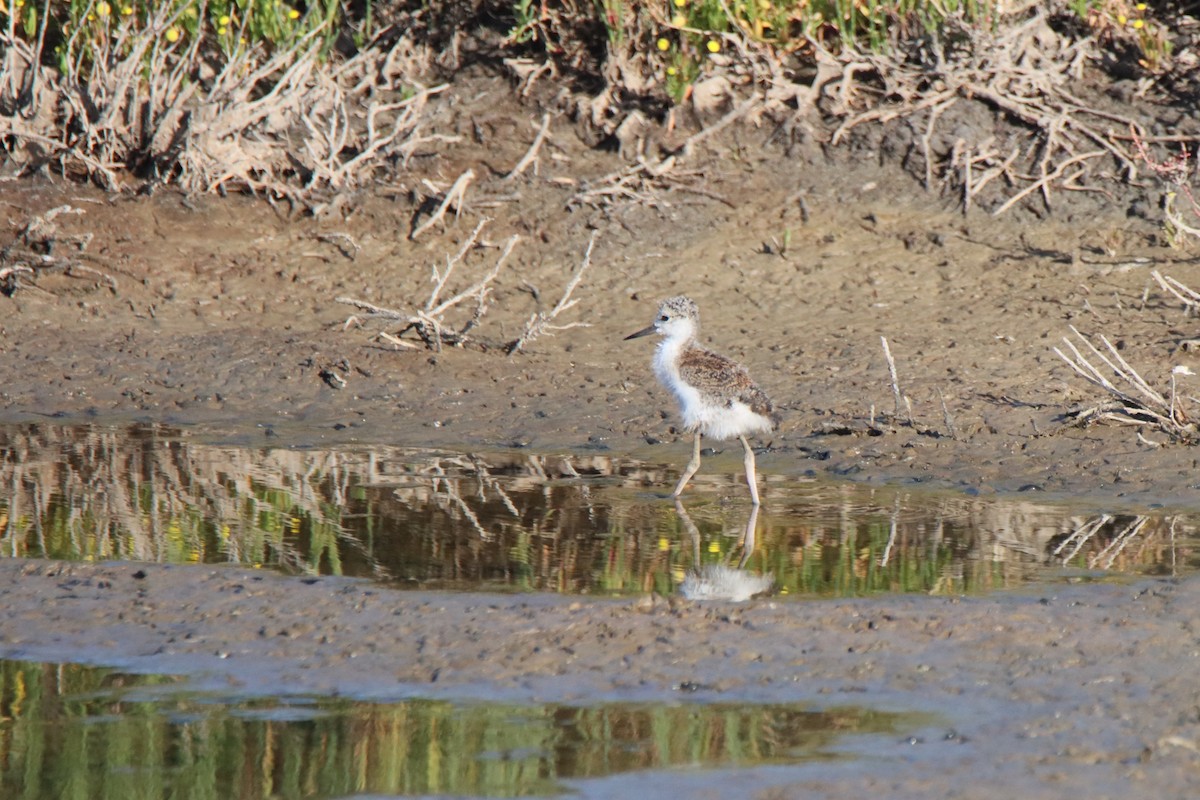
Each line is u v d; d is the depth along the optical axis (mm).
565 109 17875
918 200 16516
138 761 6852
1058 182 16266
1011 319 14422
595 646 7969
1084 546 9766
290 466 12023
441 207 16547
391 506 10852
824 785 6438
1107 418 12211
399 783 6590
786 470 11953
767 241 16109
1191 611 8383
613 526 10344
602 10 18172
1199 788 6344
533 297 15547
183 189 17031
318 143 17250
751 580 9102
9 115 17453
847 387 13242
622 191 16672
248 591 8820
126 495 11094
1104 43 17656
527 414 13312
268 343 14719
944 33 17594
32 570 9164
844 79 17344
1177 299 14547
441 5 19062
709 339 14352
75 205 16641
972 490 11266
